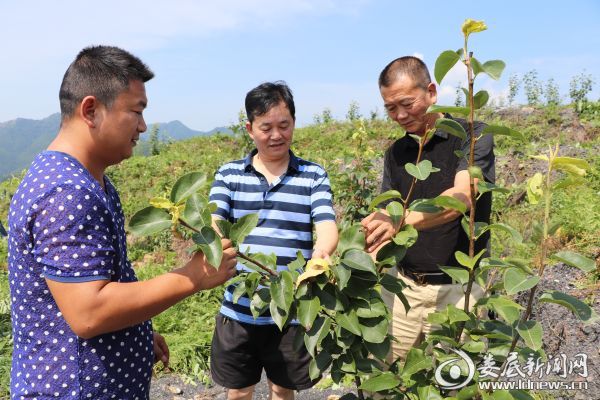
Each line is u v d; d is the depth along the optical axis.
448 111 1.43
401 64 2.31
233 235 1.48
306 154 12.81
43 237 1.30
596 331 3.41
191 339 4.58
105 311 1.30
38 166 1.41
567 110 12.89
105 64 1.43
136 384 1.63
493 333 1.47
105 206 1.42
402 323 2.61
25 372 1.46
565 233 5.04
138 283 1.36
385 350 1.59
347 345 1.58
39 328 1.43
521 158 9.29
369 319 1.57
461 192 2.17
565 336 3.53
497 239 5.47
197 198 1.36
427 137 1.56
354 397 1.75
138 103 1.51
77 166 1.44
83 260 1.31
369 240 1.72
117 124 1.47
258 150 2.44
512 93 18.64
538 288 4.11
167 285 1.37
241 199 2.44
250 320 2.40
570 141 10.74
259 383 3.89
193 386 4.01
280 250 2.38
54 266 1.29
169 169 13.88
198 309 5.36
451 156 2.42
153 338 1.90
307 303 1.51
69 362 1.44
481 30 1.32
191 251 1.41
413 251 2.54
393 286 1.63
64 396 1.44
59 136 1.52
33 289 1.40
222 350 2.51
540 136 11.46
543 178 1.49
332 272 1.51
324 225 2.31
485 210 2.37
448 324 1.61
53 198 1.32
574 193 6.55
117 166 14.31
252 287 1.56
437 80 1.44
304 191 2.42
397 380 1.54
